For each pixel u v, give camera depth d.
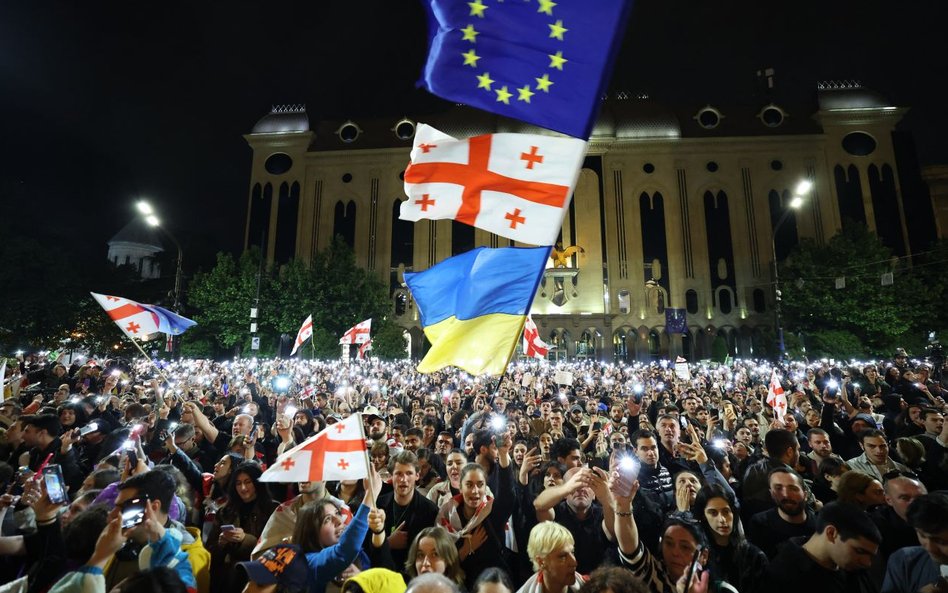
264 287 50.16
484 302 5.27
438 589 2.55
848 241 48.16
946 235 56.78
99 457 6.54
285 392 15.50
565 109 3.83
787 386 17.83
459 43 3.97
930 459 6.38
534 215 4.50
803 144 58.31
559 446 5.91
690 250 57.62
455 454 5.79
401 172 61.81
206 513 5.16
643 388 18.44
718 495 4.15
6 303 34.16
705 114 61.56
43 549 3.68
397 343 48.00
